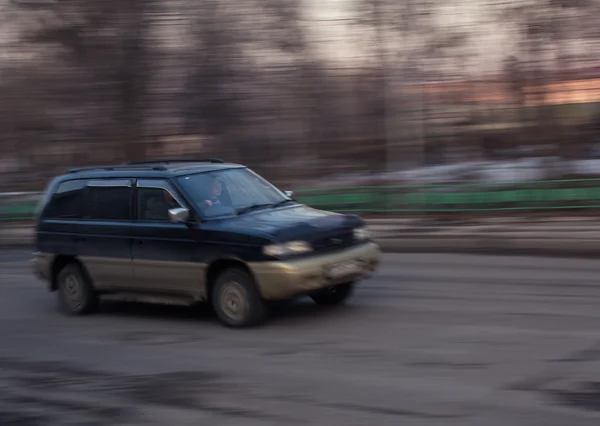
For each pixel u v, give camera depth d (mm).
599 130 22750
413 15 23703
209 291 7812
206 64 26141
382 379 5652
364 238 8016
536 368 5676
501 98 23922
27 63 26922
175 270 7863
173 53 26141
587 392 5098
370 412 4961
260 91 26250
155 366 6473
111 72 26250
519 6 23016
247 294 7477
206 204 7887
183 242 7762
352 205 16516
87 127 27016
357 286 9516
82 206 8781
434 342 6598
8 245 16312
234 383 5809
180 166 8578
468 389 5293
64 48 26500
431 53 23781
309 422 4852
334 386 5566
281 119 26188
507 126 23844
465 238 13195
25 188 25281
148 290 8203
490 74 23781
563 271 9883
